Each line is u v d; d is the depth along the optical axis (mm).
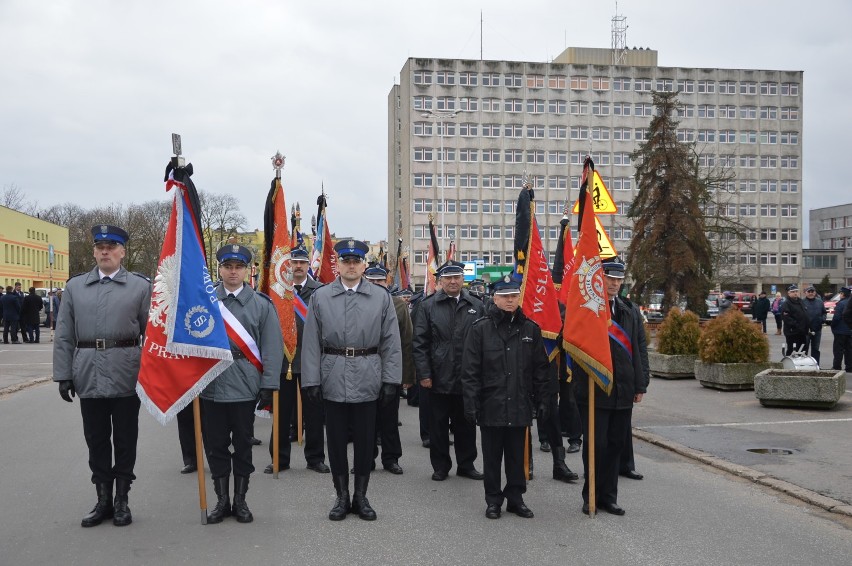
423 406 10695
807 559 5758
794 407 12750
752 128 89500
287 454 9062
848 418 11703
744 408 12875
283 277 9398
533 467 9125
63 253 73625
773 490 7859
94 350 6566
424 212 84500
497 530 6520
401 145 90000
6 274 57562
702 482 8234
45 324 43719
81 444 10047
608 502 7078
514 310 7074
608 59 90625
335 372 6945
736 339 15125
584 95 87375
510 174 86125
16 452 9523
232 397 6824
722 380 14906
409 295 14664
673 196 32875
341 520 6812
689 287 33219
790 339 18656
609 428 7113
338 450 6957
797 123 90125
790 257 90438
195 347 6621
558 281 11383
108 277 6777
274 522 6746
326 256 13047
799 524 6660
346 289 7164
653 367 17594
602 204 12297
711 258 34375
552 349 9102
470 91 85500
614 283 7359
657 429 11086
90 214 88438
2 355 24219
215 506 7059
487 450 7031
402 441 11102
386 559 5738
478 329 7070
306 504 7395
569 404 9867
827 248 103312
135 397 6781
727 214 88125
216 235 72938
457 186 85250
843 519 6805
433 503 7473
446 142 85125
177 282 6691
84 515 6867
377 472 9031
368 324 7035
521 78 86375
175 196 6848
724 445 9906
